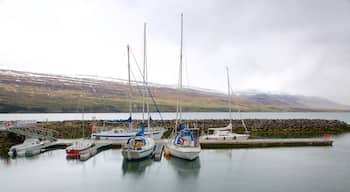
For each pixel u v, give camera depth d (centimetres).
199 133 4534
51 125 4691
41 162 2608
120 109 16212
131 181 2100
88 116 13400
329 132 5331
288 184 2034
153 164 2559
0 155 2842
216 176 2239
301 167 2512
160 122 5891
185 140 2772
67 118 11294
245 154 3056
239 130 5091
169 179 2158
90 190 1909
